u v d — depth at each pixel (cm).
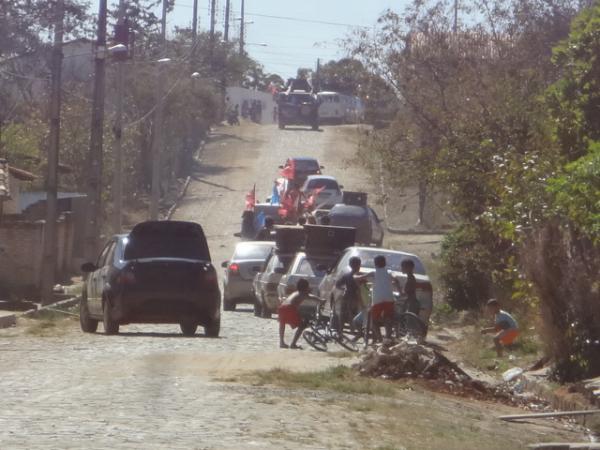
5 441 3662
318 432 4144
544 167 7862
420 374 6291
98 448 3588
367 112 16212
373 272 8450
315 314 9081
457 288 11050
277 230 11725
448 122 12562
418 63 14900
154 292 8512
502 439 4438
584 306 6266
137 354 6956
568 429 5172
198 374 5788
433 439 4200
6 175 13825
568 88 7656
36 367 6094
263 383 5516
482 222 9888
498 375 7112
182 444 3734
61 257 16012
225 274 13100
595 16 7669
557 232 6494
